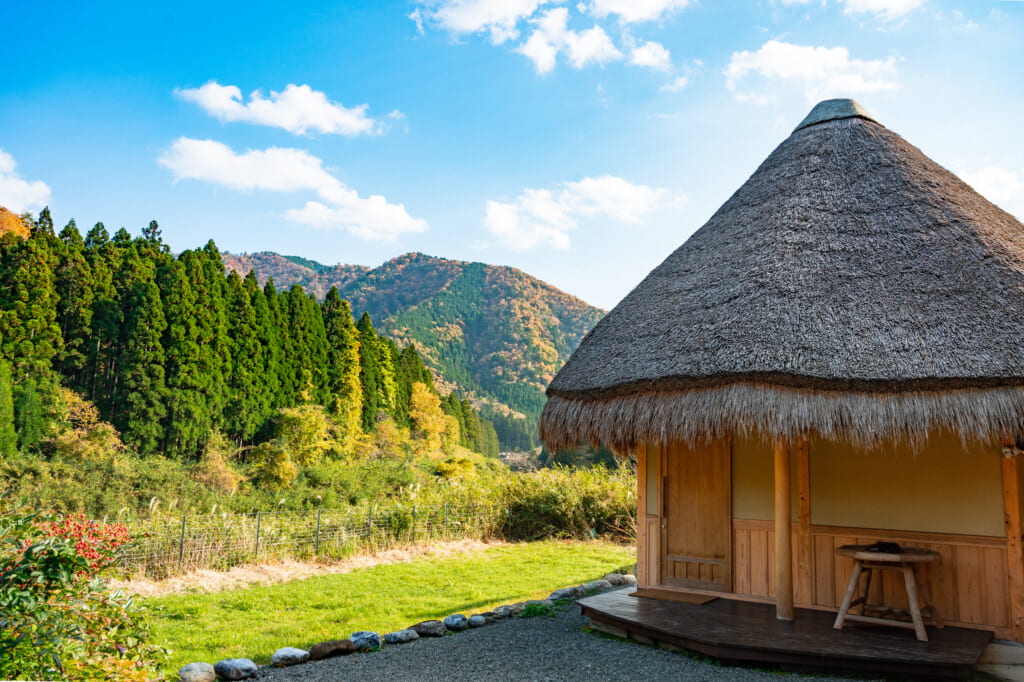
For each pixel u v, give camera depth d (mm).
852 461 6090
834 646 4840
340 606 7699
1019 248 6051
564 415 6316
